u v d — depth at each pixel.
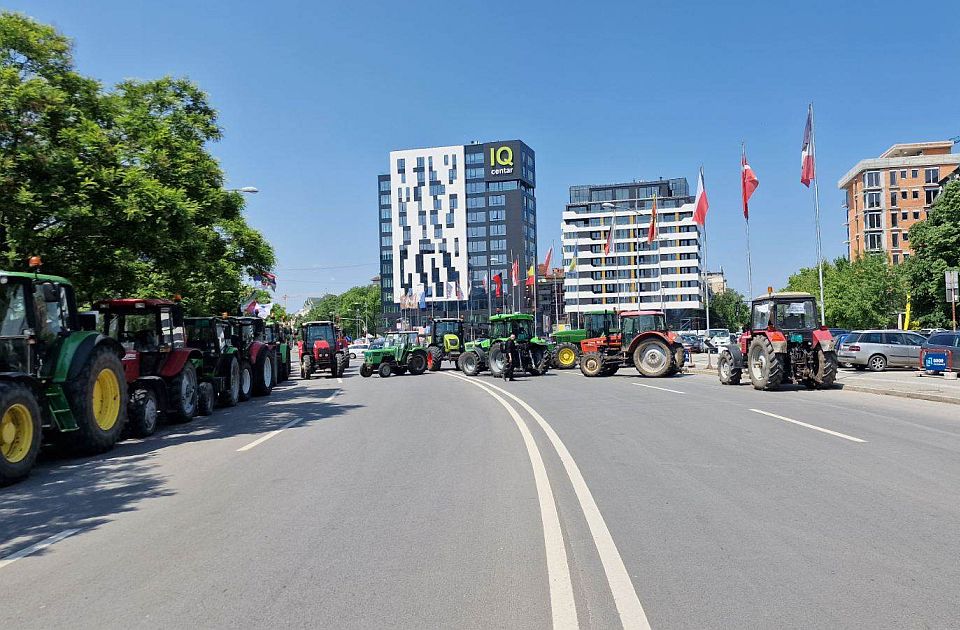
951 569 4.82
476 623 4.12
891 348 27.19
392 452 10.41
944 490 7.15
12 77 13.40
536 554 5.37
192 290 24.55
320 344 35.50
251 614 4.36
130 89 21.89
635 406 15.77
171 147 17.48
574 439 11.08
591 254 121.06
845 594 4.42
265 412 17.75
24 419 9.43
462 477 8.38
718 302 125.50
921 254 50.91
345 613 4.32
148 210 14.38
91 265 15.82
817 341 19.38
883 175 96.94
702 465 8.70
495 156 128.00
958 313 48.00
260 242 27.88
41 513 7.45
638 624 4.04
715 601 4.36
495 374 30.25
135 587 4.93
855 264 67.31
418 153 127.31
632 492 7.35
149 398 13.89
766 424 12.34
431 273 126.06
